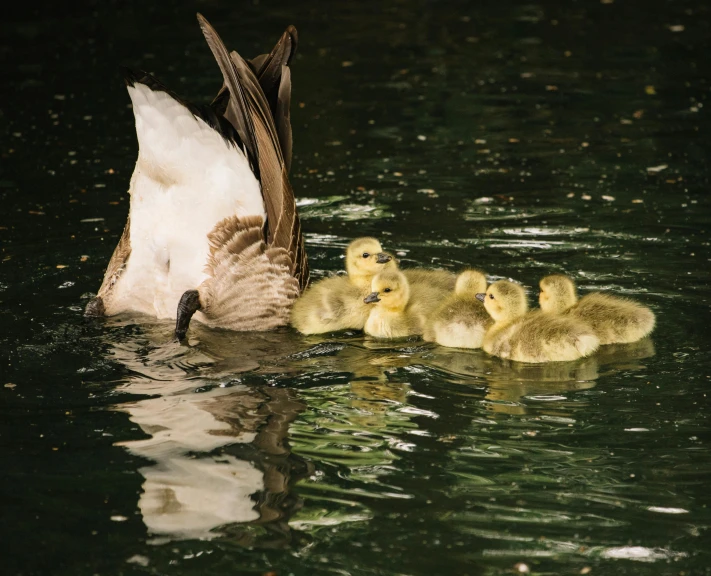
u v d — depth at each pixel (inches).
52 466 342.0
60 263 557.6
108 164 740.0
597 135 800.9
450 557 294.4
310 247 593.3
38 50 1064.2
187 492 326.0
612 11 1243.8
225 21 1195.9
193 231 470.3
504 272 544.4
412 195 678.5
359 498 323.9
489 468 342.6
